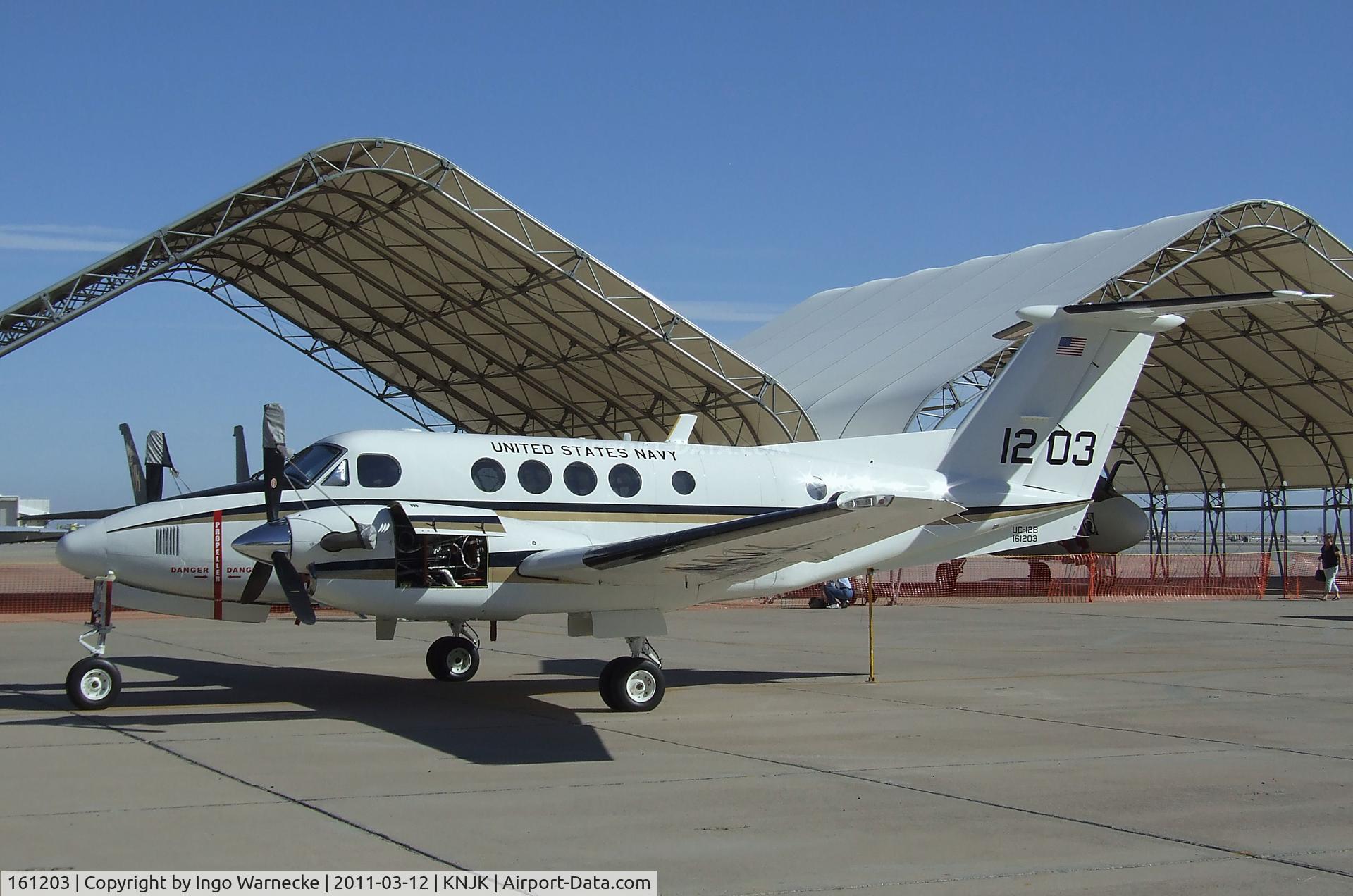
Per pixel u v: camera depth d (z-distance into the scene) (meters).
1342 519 43.34
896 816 7.71
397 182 29.02
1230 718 11.97
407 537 11.95
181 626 22.81
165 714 11.73
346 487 12.52
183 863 6.41
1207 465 48.06
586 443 13.88
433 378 42.28
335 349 41.28
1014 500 15.14
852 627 23.53
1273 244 34.22
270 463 12.23
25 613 26.48
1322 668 16.44
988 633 22.23
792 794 8.34
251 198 28.12
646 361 35.22
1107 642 20.25
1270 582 42.62
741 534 10.81
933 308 41.91
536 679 14.78
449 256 32.44
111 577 12.05
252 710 12.07
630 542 11.65
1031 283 38.69
